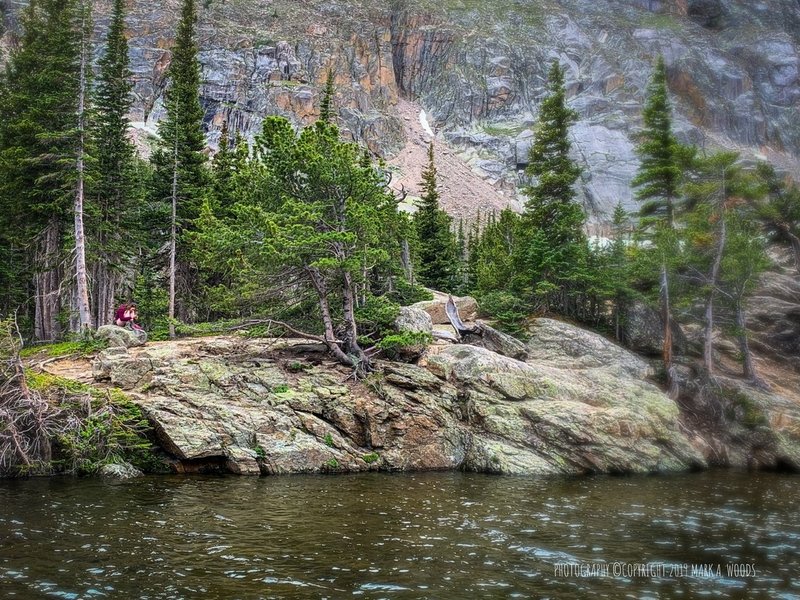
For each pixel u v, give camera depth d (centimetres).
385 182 2883
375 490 1669
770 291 4356
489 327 3047
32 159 3144
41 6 3997
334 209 2623
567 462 2198
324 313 2528
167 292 3981
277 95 18225
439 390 2361
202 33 19312
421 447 2153
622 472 2231
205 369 2216
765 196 4366
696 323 3691
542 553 1116
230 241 2494
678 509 1577
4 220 3462
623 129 19012
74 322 3638
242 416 2002
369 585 910
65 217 3469
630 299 3722
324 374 2348
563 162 4134
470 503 1544
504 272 4444
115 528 1182
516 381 2444
